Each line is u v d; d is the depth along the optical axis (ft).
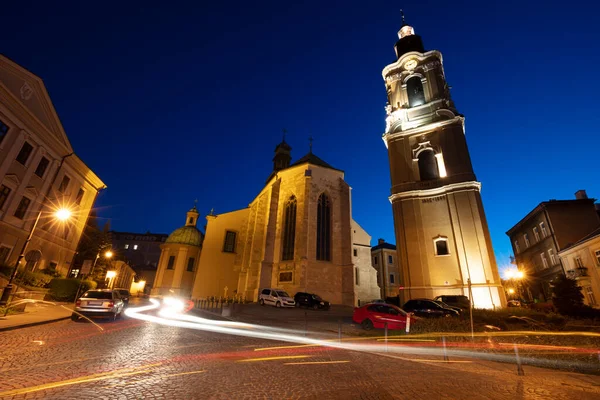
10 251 75.97
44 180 86.07
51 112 85.56
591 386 23.32
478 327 49.98
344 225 119.85
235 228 161.07
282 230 122.11
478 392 20.81
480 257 78.54
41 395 16.83
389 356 34.76
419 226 88.28
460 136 92.53
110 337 37.37
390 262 190.49
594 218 107.34
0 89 69.87
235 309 81.87
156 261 268.21
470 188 85.10
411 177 95.20
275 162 183.01
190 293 159.22
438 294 79.97
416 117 102.12
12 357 25.11
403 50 121.08
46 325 45.14
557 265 107.45
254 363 27.04
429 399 18.90
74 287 81.00
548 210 111.45
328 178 126.31
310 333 51.83
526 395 20.39
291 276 108.99
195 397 17.60
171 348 32.30
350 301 106.93
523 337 44.42
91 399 16.58
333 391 19.83
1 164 71.61
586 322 55.11
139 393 17.85
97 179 111.24
